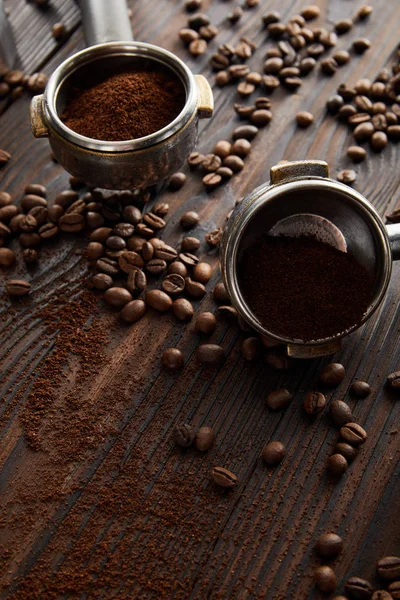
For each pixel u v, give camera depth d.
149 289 0.44
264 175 0.48
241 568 0.37
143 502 0.38
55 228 0.45
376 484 0.39
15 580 0.36
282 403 0.40
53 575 0.36
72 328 0.43
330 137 0.50
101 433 0.40
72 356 0.42
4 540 0.37
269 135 0.50
